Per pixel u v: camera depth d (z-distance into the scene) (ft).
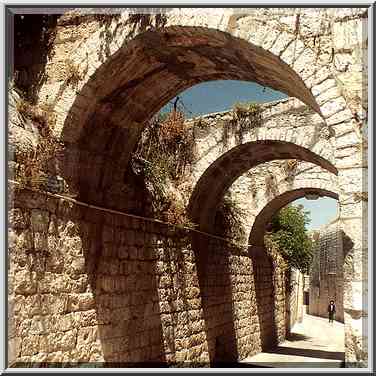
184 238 40.60
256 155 47.42
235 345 52.11
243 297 56.24
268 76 25.76
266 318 66.33
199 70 27.61
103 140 27.81
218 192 47.80
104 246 28.45
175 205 38.06
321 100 21.30
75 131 25.52
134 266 31.86
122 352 29.53
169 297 36.88
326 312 152.25
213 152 44.37
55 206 24.27
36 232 22.71
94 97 25.48
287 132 44.45
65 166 25.34
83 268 26.27
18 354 20.85
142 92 27.66
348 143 20.72
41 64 25.57
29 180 22.29
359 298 19.70
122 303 30.01
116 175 29.81
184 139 43.83
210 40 23.72
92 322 26.73
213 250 47.73
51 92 25.22
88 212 27.04
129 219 31.60
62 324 24.13
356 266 19.92
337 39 21.45
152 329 33.76
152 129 37.24
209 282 45.98
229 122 44.93
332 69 21.35
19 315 21.13
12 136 21.98
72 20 25.22
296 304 112.16
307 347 69.82
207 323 44.45
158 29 23.27
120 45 24.00
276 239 77.87
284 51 21.99
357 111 20.79
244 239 57.41
